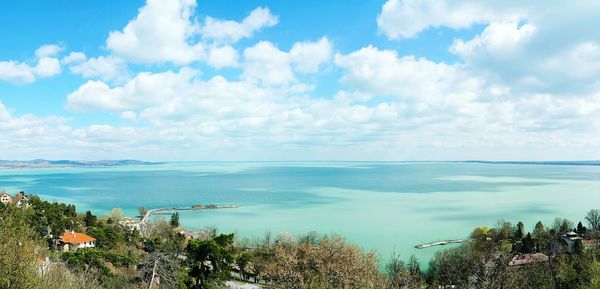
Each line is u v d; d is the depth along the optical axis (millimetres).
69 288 26109
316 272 31812
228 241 46906
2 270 22344
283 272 31281
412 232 170000
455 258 77875
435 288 62250
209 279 45188
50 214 120938
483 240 102125
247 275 83062
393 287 35000
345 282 30953
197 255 44250
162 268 39156
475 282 37594
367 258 37312
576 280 47219
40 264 26750
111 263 69375
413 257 108938
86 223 144375
